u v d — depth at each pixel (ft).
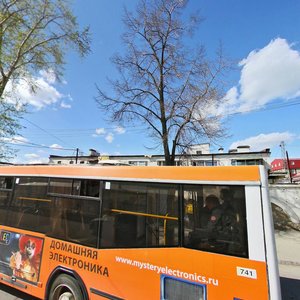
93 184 13.35
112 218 12.28
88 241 12.77
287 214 46.14
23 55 48.42
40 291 13.98
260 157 118.83
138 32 51.72
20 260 15.48
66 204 14.12
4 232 16.87
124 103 51.26
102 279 11.90
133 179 12.07
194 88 48.37
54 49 50.85
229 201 9.88
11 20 44.62
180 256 10.30
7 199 17.44
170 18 51.55
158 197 11.37
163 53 51.90
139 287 10.93
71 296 12.82
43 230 14.83
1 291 17.08
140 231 11.46
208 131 47.47
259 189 9.39
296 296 17.43
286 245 34.55
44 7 46.85
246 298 8.82
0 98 46.70
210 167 10.52
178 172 11.12
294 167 155.12
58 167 15.10
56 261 13.69
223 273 9.36
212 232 9.96
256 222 9.18
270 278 8.59
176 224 10.71
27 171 16.69
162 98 50.96
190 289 9.88
